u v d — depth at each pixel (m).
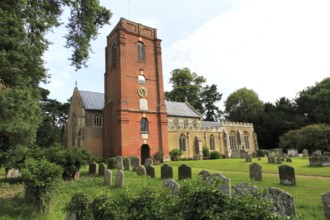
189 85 72.50
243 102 81.81
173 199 5.49
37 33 16.14
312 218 8.15
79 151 19.94
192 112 57.41
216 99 83.38
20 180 18.95
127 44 38.97
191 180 5.61
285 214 7.66
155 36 42.22
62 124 66.00
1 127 13.98
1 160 16.77
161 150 38.25
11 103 13.30
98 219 6.21
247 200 4.66
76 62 19.11
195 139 49.19
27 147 17.84
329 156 23.44
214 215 4.34
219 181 5.34
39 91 18.00
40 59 16.25
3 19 13.45
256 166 15.63
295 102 69.81
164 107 40.34
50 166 10.56
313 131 44.84
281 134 64.56
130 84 37.94
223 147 53.84
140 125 37.50
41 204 9.80
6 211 10.20
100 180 18.30
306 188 12.77
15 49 14.23
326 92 59.06
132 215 5.54
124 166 25.78
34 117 16.38
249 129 61.12
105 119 42.06
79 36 19.12
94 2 18.59
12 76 14.16
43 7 16.62
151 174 19.28
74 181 18.19
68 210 7.01
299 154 43.88
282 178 14.20
